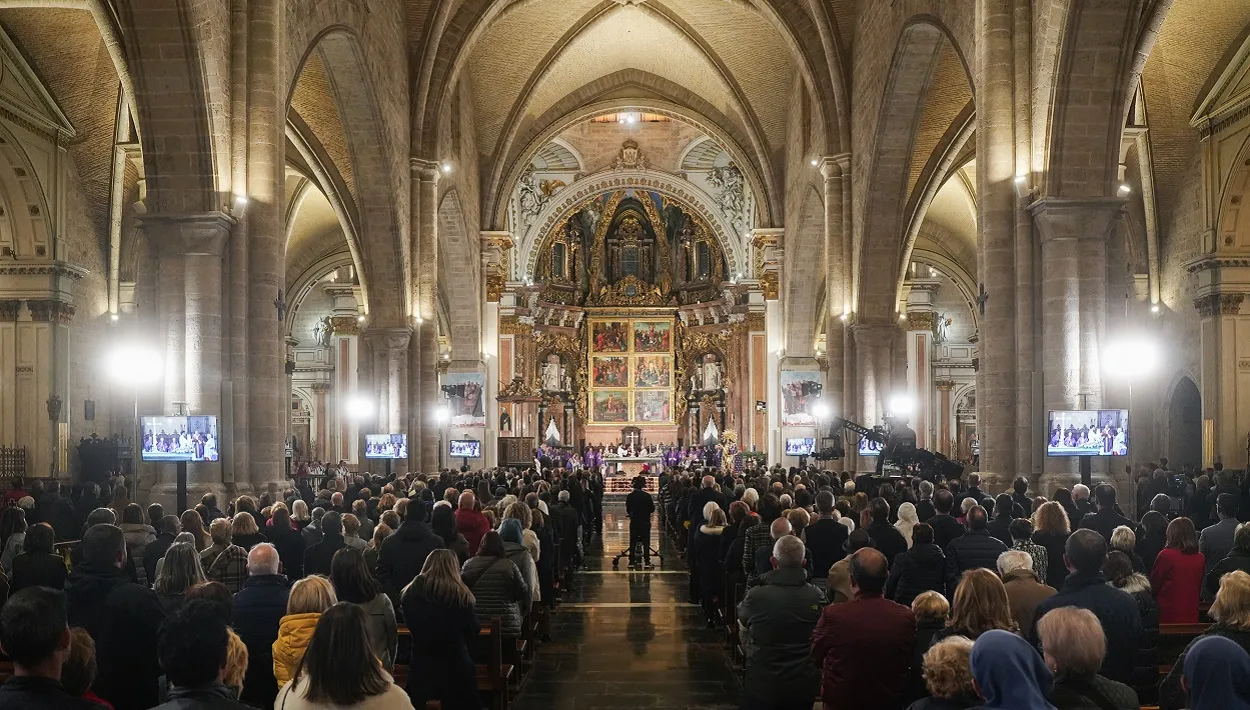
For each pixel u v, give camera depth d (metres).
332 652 4.52
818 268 37.34
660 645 13.60
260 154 16.88
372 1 23.73
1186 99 25.23
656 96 40.78
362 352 26.98
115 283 27.28
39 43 23.36
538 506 14.70
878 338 26.88
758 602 7.67
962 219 39.16
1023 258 16.45
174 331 16.22
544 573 14.02
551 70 36.88
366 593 6.66
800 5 29.09
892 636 6.25
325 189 28.36
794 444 33.00
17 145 23.45
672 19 35.72
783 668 7.59
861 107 27.09
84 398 26.17
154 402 16.27
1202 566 8.35
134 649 6.64
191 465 16.27
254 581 7.32
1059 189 16.06
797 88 35.53
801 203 35.28
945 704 4.71
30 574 7.57
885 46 24.09
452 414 32.50
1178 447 27.16
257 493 16.67
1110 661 6.26
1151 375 27.77
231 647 4.91
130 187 27.30
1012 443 16.67
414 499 9.59
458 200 34.19
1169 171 26.53
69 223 25.42
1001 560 7.29
